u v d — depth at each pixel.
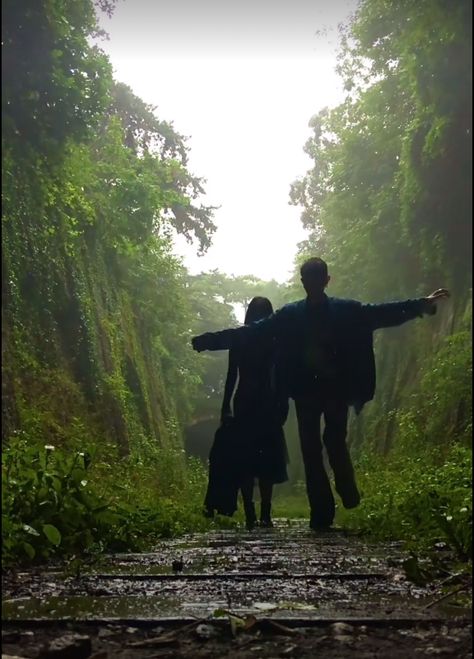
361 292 27.84
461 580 3.56
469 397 16.56
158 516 8.02
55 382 14.02
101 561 4.72
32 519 4.86
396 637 2.50
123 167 20.86
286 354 7.44
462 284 17.55
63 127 6.23
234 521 10.54
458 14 9.52
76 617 2.75
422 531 6.03
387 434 24.09
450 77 11.13
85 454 5.66
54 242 15.28
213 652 2.33
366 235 23.69
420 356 23.77
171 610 2.91
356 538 6.75
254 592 3.38
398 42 12.76
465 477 9.00
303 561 4.63
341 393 7.40
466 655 2.25
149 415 23.48
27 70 4.93
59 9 6.43
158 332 28.95
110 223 20.03
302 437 7.64
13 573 4.08
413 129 14.68
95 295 19.38
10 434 8.98
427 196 14.55
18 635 2.52
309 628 2.64
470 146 12.46
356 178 24.19
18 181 8.47
